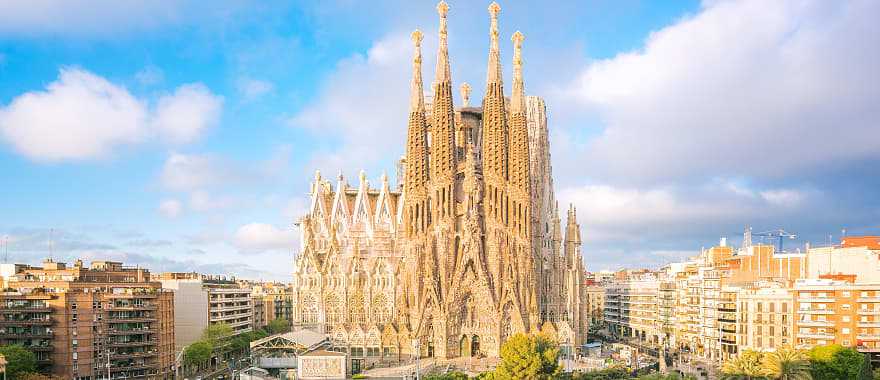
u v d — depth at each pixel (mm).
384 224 198625
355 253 192750
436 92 174375
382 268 193625
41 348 120062
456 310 166125
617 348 167000
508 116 185000
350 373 137375
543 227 187250
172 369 141000
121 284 133500
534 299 167250
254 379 121000
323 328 191000
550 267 184750
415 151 174000
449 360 158250
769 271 156875
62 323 121062
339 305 191625
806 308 124688
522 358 102812
